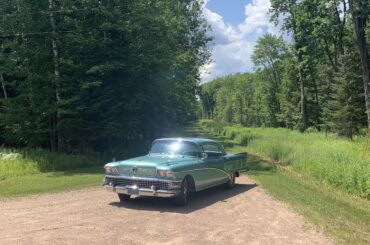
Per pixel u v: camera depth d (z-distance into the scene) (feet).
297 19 140.15
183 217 32.55
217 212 34.68
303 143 96.48
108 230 28.02
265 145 99.55
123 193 36.63
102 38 87.45
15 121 84.23
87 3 86.74
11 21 84.38
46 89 82.38
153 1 100.53
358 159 54.24
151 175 35.53
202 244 25.07
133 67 88.28
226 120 513.04
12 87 97.55
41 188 47.98
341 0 125.70
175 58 104.01
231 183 48.03
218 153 46.01
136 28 93.20
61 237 26.17
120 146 98.37
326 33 136.15
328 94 174.60
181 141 42.11
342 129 131.23
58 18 86.28
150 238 26.18
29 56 83.56
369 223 31.83
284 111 249.34
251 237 26.76
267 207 36.88
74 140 91.35
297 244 25.25
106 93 86.84
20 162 66.33
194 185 38.73
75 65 82.89
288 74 230.48
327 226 29.63
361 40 114.93
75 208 35.86
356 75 134.51
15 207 36.52
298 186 50.19
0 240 25.53
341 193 46.68
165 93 97.76
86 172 65.26
